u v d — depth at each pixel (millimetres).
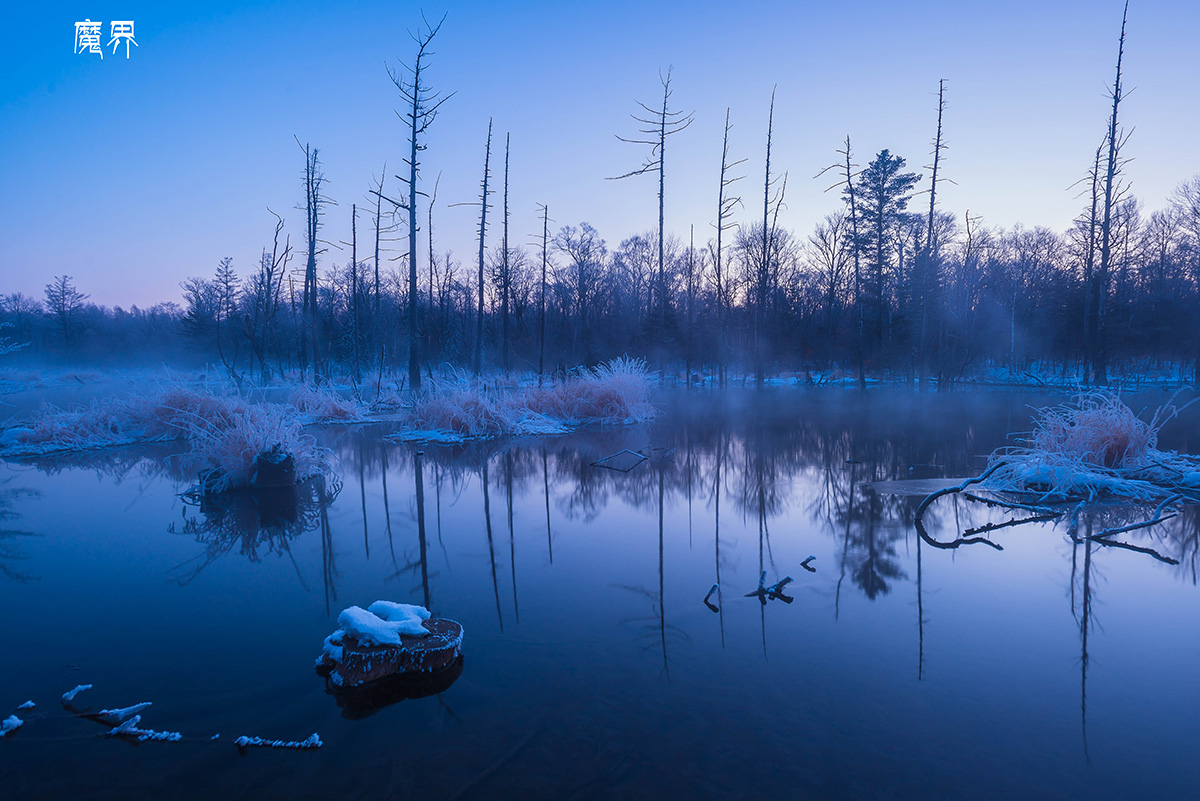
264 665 3100
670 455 9898
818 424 13930
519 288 45656
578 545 5168
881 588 4059
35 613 3803
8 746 2439
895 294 34719
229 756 2354
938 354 29906
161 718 2617
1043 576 4270
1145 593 3928
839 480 7758
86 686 2893
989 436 11539
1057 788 2078
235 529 5801
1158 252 36844
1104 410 7723
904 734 2402
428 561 4773
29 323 63438
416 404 14297
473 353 32406
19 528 5879
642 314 46750
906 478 7824
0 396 25766
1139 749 2307
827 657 3074
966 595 3916
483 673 2941
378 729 2506
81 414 12422
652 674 2910
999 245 45938
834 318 42406
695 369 38406
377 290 27281
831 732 2420
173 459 10039
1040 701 2658
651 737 2395
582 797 2053
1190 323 29578
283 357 34156
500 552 4996
